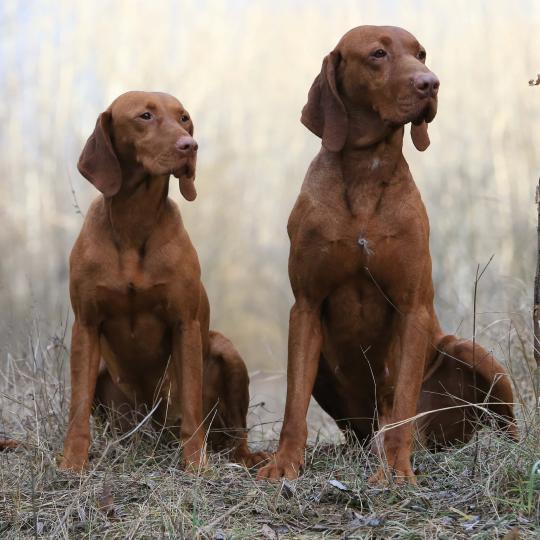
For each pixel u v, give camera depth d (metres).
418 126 9.32
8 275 20.14
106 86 23.91
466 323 13.80
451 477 8.45
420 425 10.35
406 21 24.67
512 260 16.36
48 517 7.73
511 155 19.66
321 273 9.17
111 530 7.42
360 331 9.51
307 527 7.50
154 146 9.20
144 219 9.34
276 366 18.31
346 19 26.12
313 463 9.41
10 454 9.42
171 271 9.40
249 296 21.27
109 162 9.41
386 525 7.36
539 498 7.43
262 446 11.67
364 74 8.98
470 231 17.59
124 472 8.85
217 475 8.76
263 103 24.47
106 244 9.35
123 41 24.69
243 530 7.34
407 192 9.16
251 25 26.11
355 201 9.09
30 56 23.88
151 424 10.38
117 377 10.25
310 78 25.06
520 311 12.29
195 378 9.53
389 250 9.05
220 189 22.34
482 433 9.16
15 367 11.44
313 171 9.32
